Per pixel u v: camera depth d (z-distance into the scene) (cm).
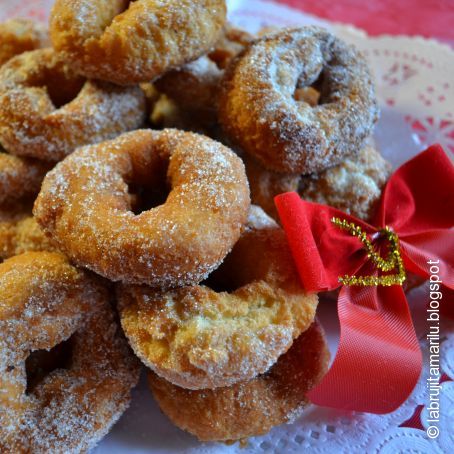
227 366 25
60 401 27
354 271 28
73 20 28
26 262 27
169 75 32
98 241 25
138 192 29
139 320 26
